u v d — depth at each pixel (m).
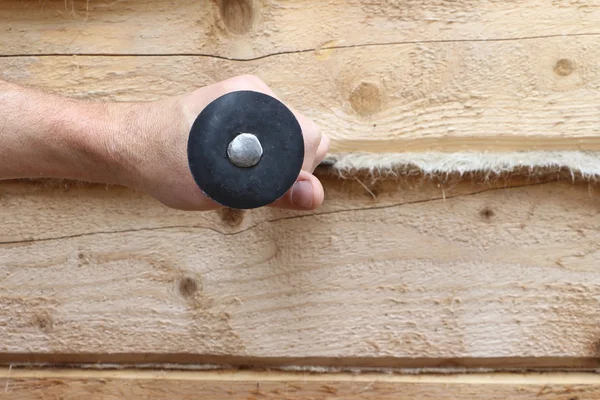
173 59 0.80
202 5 0.79
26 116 0.71
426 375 0.80
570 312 0.78
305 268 0.80
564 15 0.77
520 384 0.79
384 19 0.78
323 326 0.80
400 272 0.79
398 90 0.78
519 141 0.77
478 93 0.77
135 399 0.82
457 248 0.78
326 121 0.78
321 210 0.79
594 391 0.78
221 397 0.81
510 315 0.78
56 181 0.81
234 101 0.63
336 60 0.79
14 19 0.81
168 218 0.80
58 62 0.80
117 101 0.80
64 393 0.82
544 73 0.77
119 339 0.81
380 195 0.79
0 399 0.82
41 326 0.82
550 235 0.78
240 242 0.80
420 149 0.78
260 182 0.63
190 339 0.81
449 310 0.79
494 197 0.78
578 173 0.76
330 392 0.80
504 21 0.77
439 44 0.78
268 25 0.79
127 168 0.70
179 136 0.68
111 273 0.81
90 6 0.80
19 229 0.81
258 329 0.80
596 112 0.77
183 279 0.81
